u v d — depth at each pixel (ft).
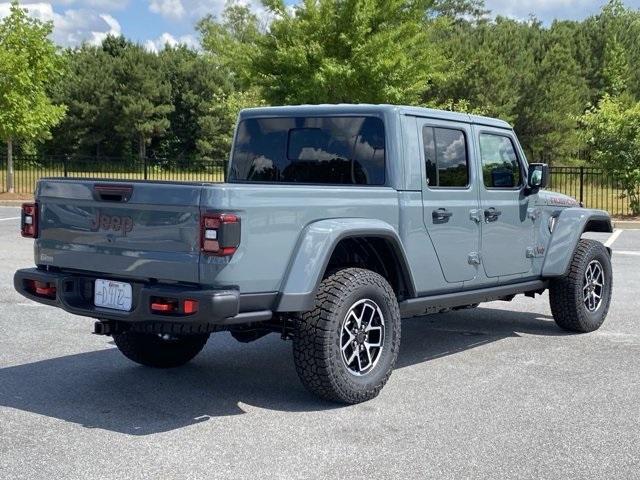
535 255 23.68
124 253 16.19
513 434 15.47
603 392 18.43
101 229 16.57
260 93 75.92
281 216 16.03
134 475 13.25
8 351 21.97
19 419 16.20
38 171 105.29
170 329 16.67
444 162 20.42
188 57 192.24
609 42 152.35
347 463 13.87
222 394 18.21
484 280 21.70
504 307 29.99
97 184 16.51
